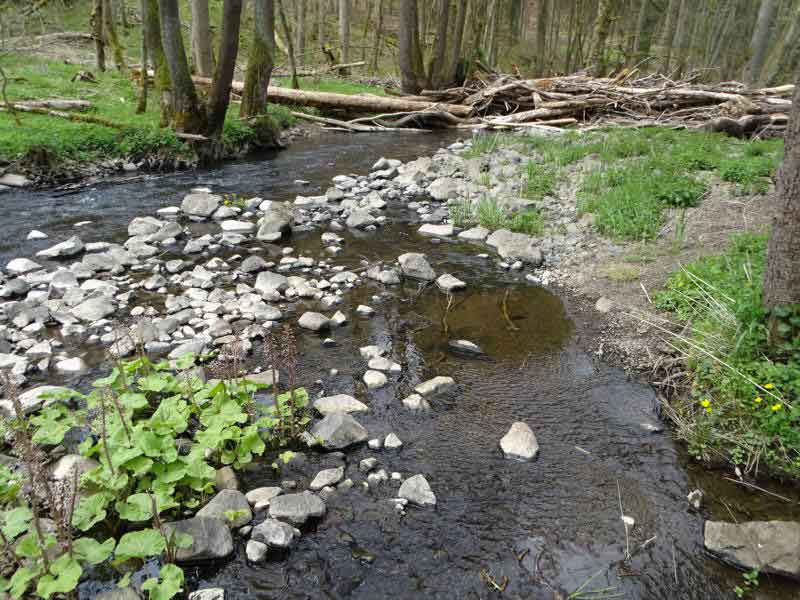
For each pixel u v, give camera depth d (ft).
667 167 32.68
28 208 30.17
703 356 15.58
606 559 10.65
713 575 10.36
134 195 32.99
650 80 66.80
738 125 44.65
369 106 59.26
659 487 12.44
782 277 14.01
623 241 25.20
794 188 13.16
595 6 111.65
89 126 39.73
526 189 33.04
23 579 8.90
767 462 12.89
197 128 41.09
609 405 15.23
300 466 12.67
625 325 18.81
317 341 17.95
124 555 9.45
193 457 11.51
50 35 74.28
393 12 131.34
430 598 9.77
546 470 12.87
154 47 41.32
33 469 10.02
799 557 10.32
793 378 13.67
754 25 104.88
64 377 15.58
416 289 21.95
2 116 40.06
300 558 10.38
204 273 22.34
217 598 9.49
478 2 72.54
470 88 68.33
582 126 55.31
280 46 91.35
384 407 14.89
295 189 35.29
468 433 14.06
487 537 11.03
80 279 21.75
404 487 11.95
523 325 19.35
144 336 17.31
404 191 34.86
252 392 14.73
